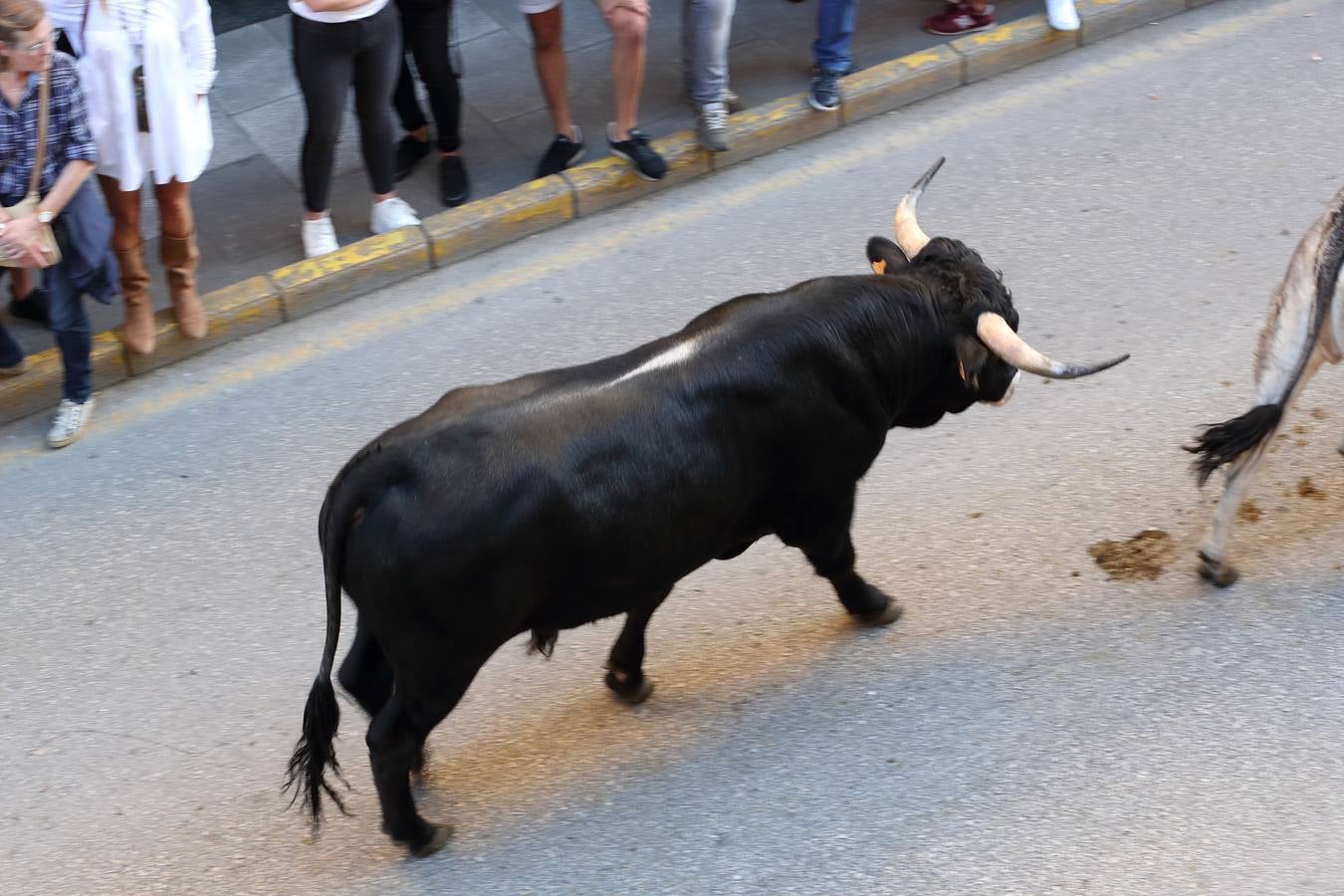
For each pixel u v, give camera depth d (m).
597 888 7.39
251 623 8.88
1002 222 11.90
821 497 7.67
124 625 8.88
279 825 7.77
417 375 10.69
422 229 11.70
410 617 6.59
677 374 6.92
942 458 9.82
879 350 7.46
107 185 9.88
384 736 6.99
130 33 9.33
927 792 7.78
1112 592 8.84
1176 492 9.45
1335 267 7.88
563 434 6.59
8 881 7.48
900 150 12.87
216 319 10.94
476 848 7.62
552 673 8.56
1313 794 7.62
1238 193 12.04
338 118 10.89
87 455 10.12
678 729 8.22
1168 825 7.52
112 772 8.04
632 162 12.22
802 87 13.41
